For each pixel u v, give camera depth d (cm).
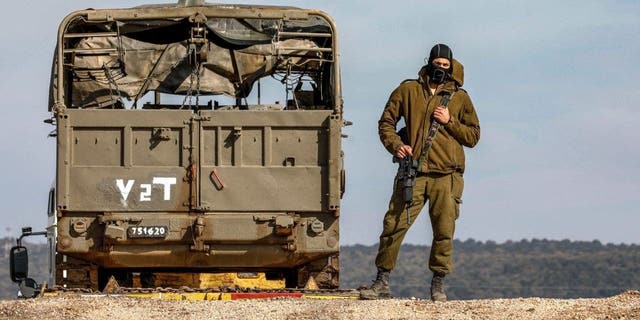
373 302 2433
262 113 2838
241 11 2906
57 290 2686
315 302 2467
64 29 2886
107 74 3003
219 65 3066
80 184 2836
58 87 2850
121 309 2391
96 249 2838
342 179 2897
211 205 2833
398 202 2491
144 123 2833
